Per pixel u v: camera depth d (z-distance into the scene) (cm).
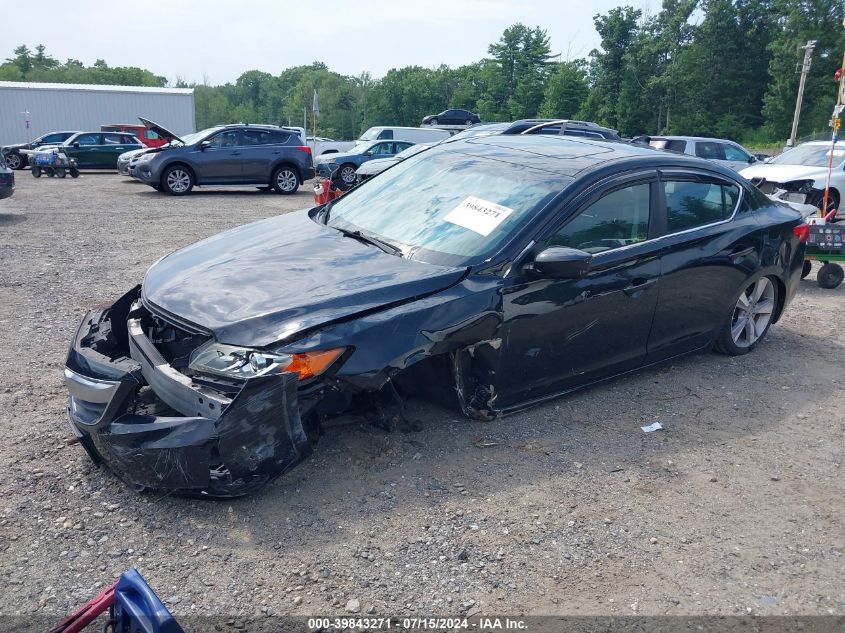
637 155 481
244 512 331
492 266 394
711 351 572
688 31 6738
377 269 388
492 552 312
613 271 438
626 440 420
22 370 503
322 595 283
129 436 319
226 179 1855
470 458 387
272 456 322
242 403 308
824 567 315
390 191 491
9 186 1302
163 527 320
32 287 746
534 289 402
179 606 274
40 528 317
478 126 1348
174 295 370
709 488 374
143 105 3566
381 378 348
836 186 1334
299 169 1936
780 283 575
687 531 336
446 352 374
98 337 387
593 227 434
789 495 372
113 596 223
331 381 338
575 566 307
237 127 1869
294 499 342
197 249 445
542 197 426
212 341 335
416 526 327
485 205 433
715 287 510
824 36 5909
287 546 310
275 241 439
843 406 485
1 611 267
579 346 435
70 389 352
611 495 362
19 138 3412
